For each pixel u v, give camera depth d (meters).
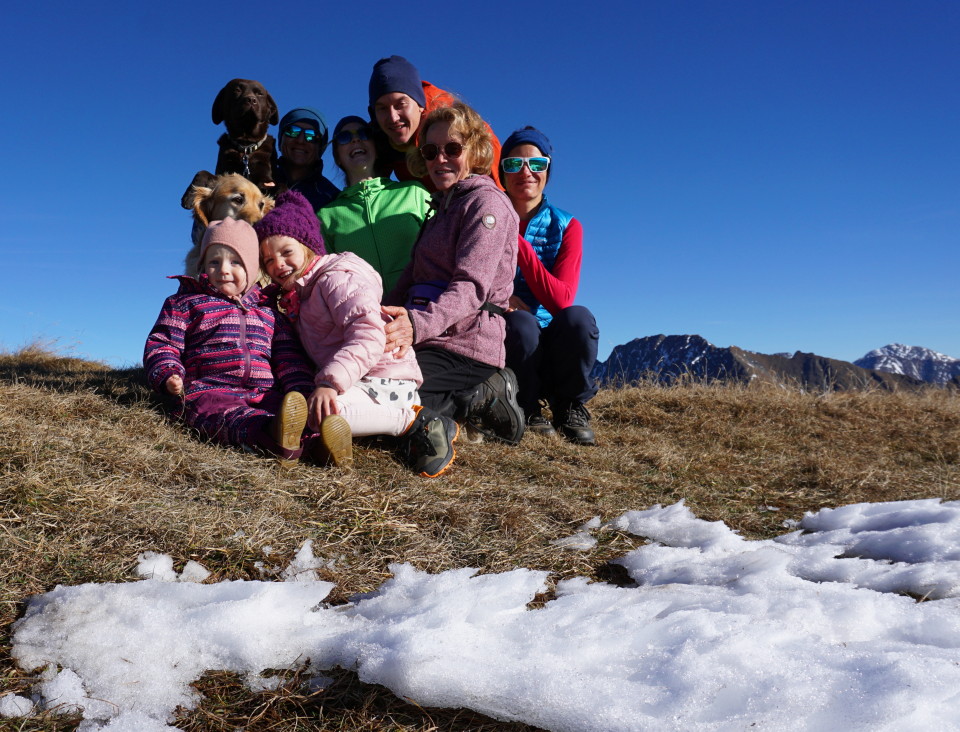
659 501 3.24
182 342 3.39
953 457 4.89
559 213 4.77
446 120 3.76
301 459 3.05
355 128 4.57
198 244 4.57
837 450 4.91
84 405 3.36
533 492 3.03
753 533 2.90
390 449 3.35
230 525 2.24
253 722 1.48
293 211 3.37
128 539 2.09
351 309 3.19
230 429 3.05
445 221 3.78
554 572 2.24
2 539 1.98
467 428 3.91
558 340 4.39
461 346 3.72
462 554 2.32
